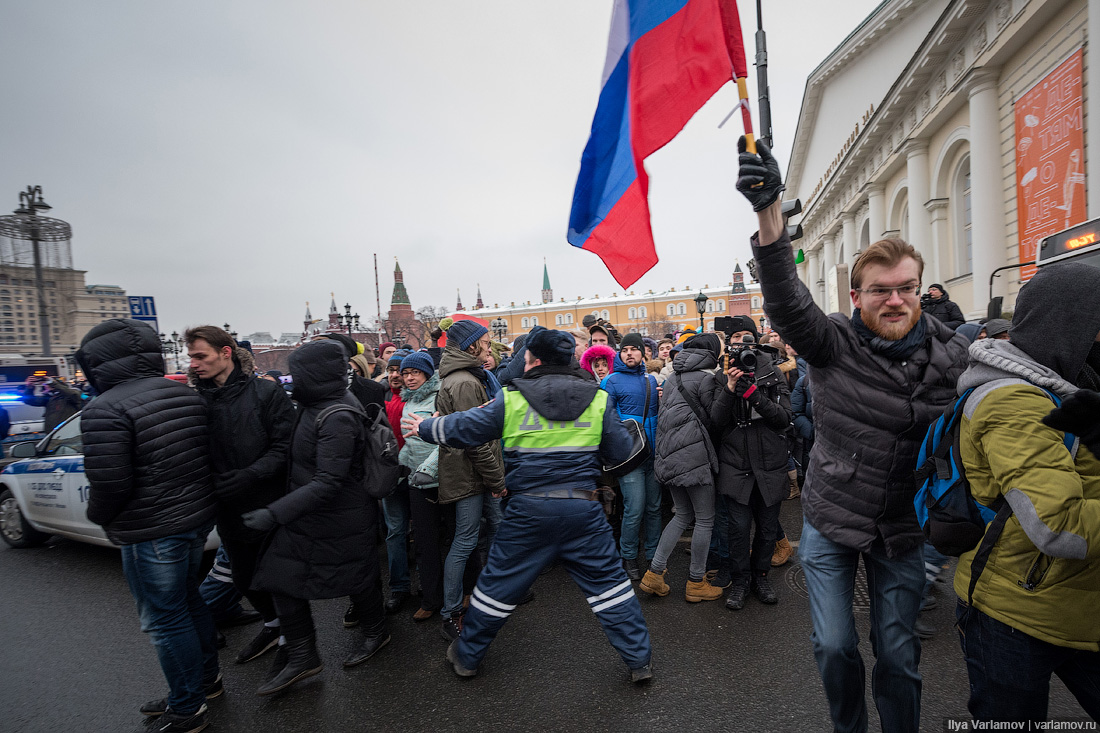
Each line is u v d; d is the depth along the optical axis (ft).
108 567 16.16
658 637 10.66
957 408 5.11
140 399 8.14
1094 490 4.33
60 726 8.71
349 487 9.46
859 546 6.08
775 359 12.16
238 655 10.71
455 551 11.03
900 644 6.06
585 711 8.43
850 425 6.16
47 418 32.12
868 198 64.90
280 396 10.26
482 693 9.08
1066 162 29.40
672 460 11.69
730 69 7.54
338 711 8.80
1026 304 4.92
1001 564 4.72
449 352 11.62
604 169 9.11
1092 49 26.68
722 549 12.74
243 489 9.34
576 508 8.85
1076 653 4.77
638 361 14.29
